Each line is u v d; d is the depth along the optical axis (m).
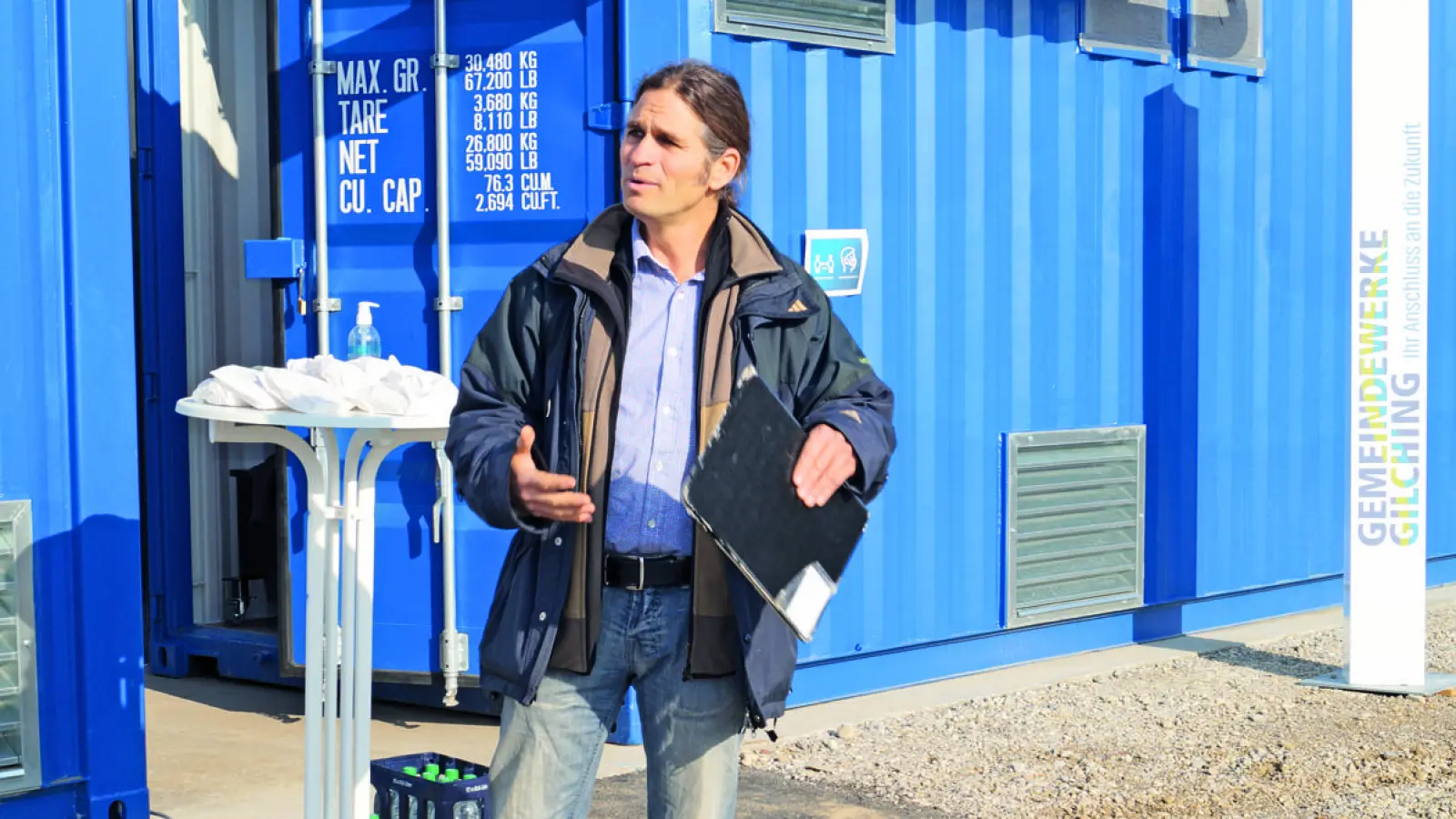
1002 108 7.03
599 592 3.02
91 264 4.55
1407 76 6.56
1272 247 8.18
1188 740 5.99
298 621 6.17
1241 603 8.25
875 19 6.50
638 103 3.04
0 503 4.39
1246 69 7.94
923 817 5.09
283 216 6.10
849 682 6.69
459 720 6.24
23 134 4.43
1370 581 6.76
